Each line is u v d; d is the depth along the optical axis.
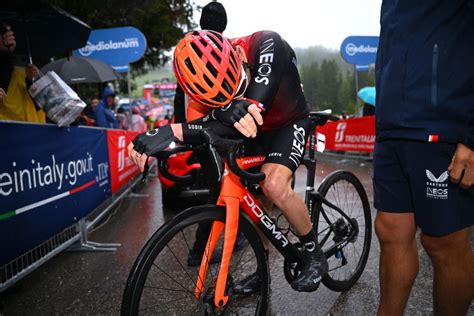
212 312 1.51
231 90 1.34
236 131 1.42
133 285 1.27
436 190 1.24
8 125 2.15
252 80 1.48
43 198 2.52
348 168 7.41
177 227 1.37
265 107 1.43
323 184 2.14
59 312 2.07
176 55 1.37
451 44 1.18
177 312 1.76
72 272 2.64
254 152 1.81
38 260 2.50
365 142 8.67
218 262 1.70
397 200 1.38
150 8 9.23
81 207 3.20
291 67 1.72
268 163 1.68
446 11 1.19
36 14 3.75
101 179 3.91
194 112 1.77
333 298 2.05
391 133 1.34
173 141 1.31
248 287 1.66
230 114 1.30
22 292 2.34
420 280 2.17
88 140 3.49
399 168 1.37
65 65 6.21
